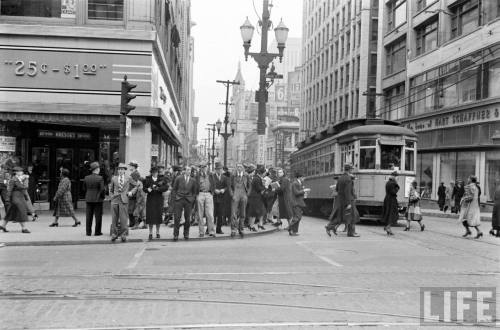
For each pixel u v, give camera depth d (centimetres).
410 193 1845
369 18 5688
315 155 2686
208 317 647
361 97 5675
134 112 2070
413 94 3991
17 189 1487
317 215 2689
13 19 2077
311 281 880
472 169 3206
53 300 733
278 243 1405
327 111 7056
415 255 1201
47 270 966
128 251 1227
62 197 1670
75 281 866
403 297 770
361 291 806
